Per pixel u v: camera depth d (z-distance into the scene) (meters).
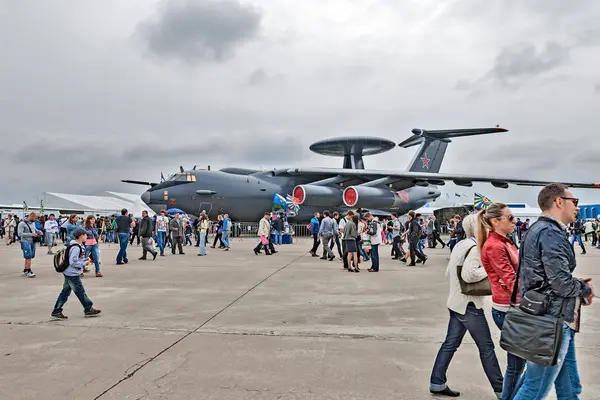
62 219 21.16
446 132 26.56
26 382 3.31
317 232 13.42
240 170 25.92
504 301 2.88
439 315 5.58
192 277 8.89
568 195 2.36
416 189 26.94
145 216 12.33
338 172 23.48
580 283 2.26
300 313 5.66
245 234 27.47
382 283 8.20
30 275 9.05
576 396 2.58
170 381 3.34
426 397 3.08
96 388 3.20
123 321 5.23
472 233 3.25
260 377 3.43
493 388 3.08
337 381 3.35
